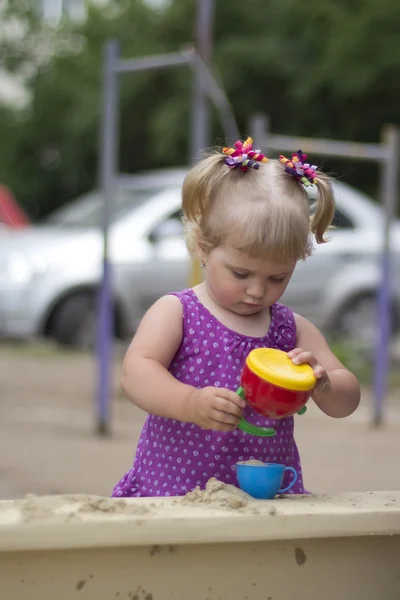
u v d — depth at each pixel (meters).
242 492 3.14
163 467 3.74
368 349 14.73
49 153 38.50
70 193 39.09
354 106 29.80
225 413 3.26
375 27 28.70
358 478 8.24
